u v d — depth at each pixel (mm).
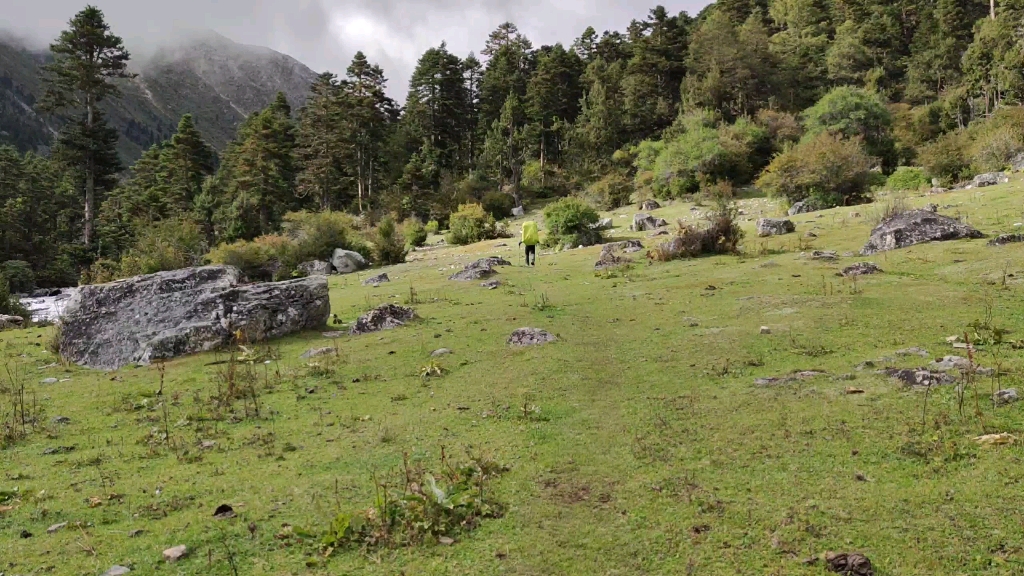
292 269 33844
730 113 76625
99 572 4344
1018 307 10711
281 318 13711
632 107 77500
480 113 88688
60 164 60000
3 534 5023
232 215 50375
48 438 7773
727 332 10789
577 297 15844
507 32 102062
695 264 19656
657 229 33031
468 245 41406
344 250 34406
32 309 31156
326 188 70625
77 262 51406
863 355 8742
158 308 13516
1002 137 34500
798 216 29094
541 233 37719
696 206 46750
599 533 4605
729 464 5633
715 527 4578
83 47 56125
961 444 5594
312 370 10219
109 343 12805
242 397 9133
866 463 5422
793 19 99562
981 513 4477
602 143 74562
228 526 4969
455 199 63375
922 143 59156
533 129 75000
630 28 102750
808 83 81125
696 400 7469
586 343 10898
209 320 13117
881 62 88875
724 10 100250
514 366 9648
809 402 6984
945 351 8531
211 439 7344
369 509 4996
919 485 4965
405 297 17594
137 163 80562
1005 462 5180
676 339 10703
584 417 7219
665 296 14961
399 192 63031
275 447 6891
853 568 3912
